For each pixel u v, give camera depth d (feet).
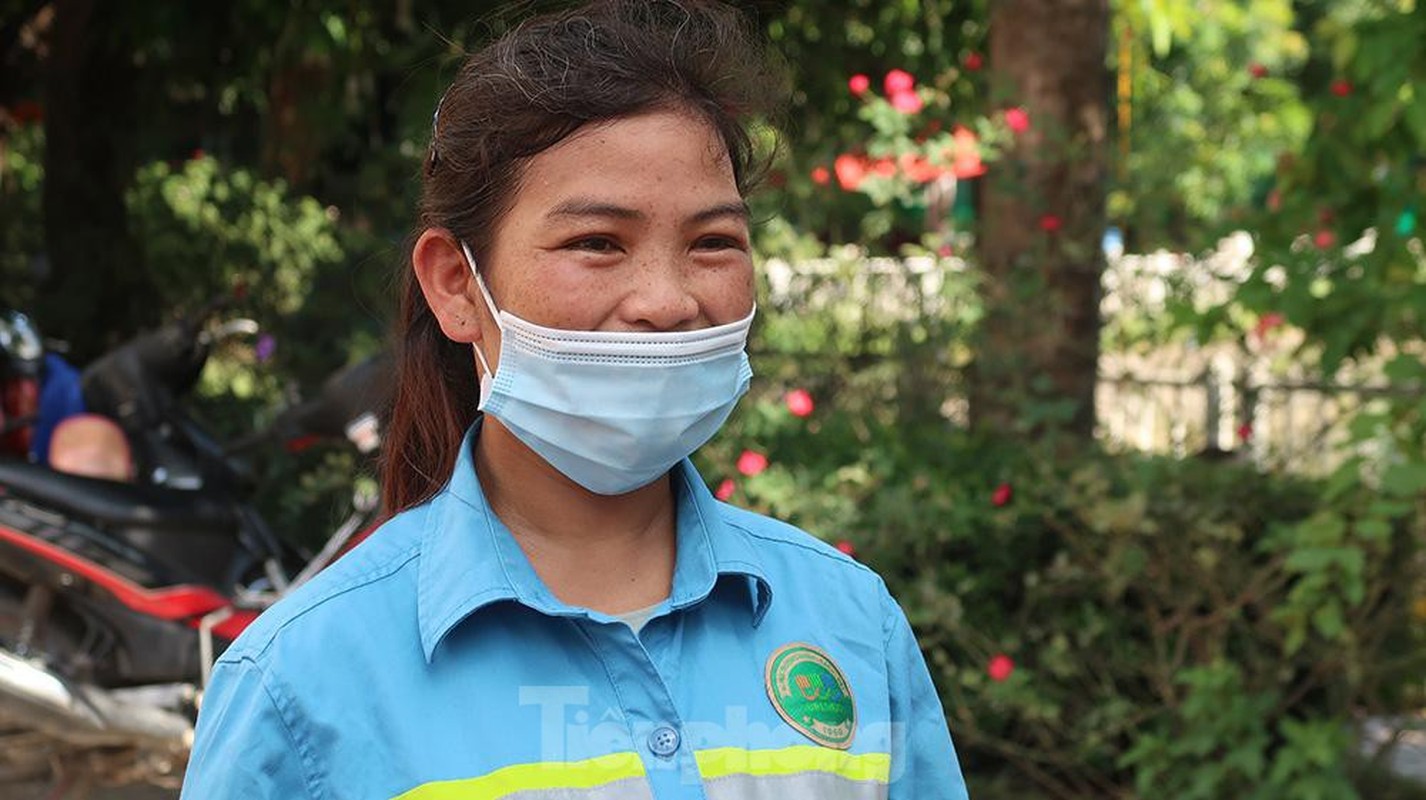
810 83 23.63
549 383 4.79
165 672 14.21
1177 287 16.42
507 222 4.83
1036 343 16.69
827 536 14.80
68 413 16.15
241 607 14.39
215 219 25.12
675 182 4.73
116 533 14.39
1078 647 15.01
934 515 14.74
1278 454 15.84
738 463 15.46
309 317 22.24
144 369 15.85
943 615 14.26
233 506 15.30
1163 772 14.52
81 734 13.41
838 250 18.06
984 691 14.37
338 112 23.45
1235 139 23.36
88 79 24.49
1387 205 13.96
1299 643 13.08
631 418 4.75
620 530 5.11
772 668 5.05
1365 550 13.50
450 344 5.57
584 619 4.83
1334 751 13.61
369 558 4.99
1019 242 17.15
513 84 4.79
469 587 4.79
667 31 4.92
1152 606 14.48
